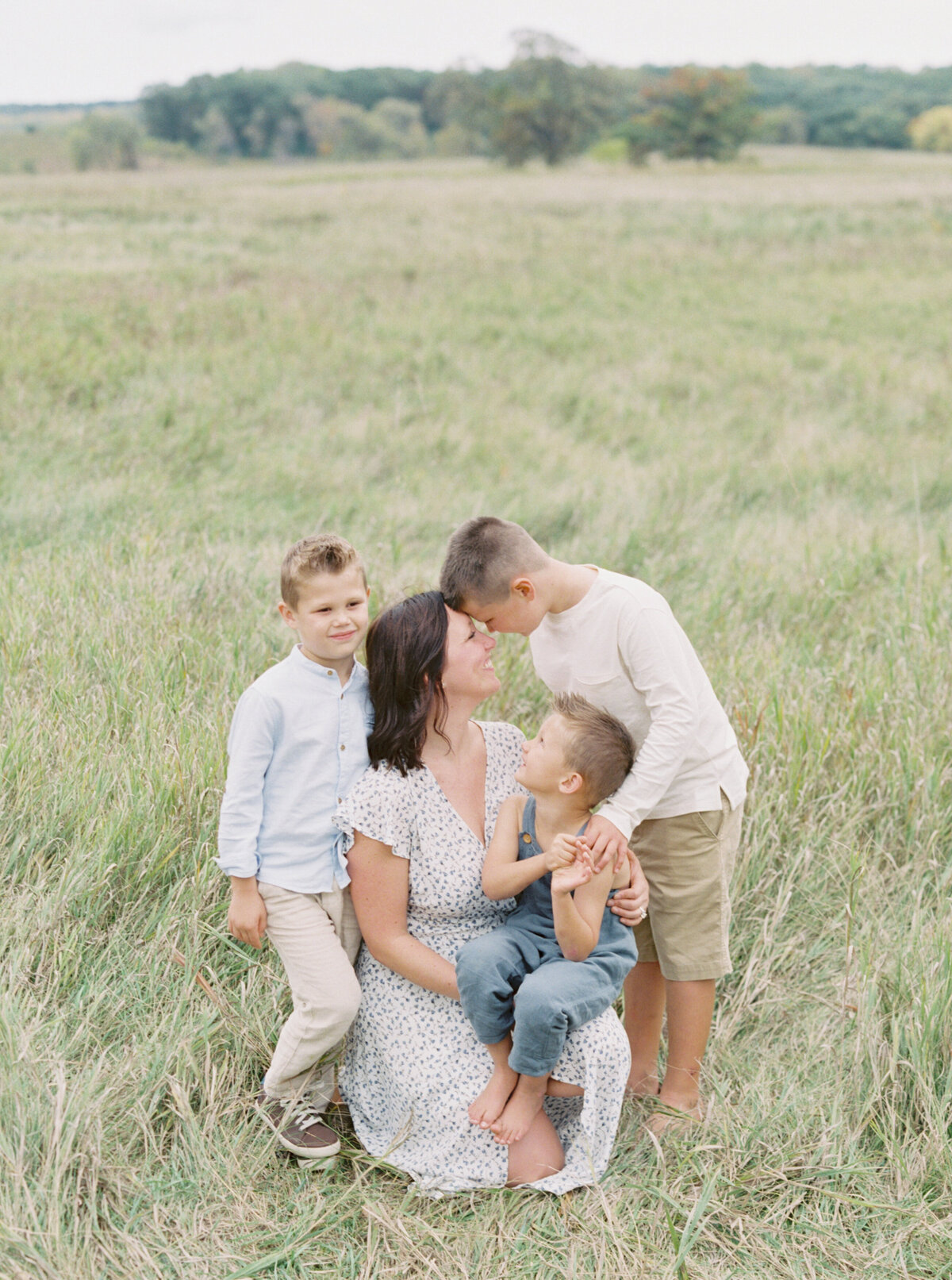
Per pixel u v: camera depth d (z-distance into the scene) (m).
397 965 2.44
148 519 5.67
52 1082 2.35
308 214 23.20
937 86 140.12
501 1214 2.32
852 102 130.25
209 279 13.55
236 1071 2.59
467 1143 2.40
